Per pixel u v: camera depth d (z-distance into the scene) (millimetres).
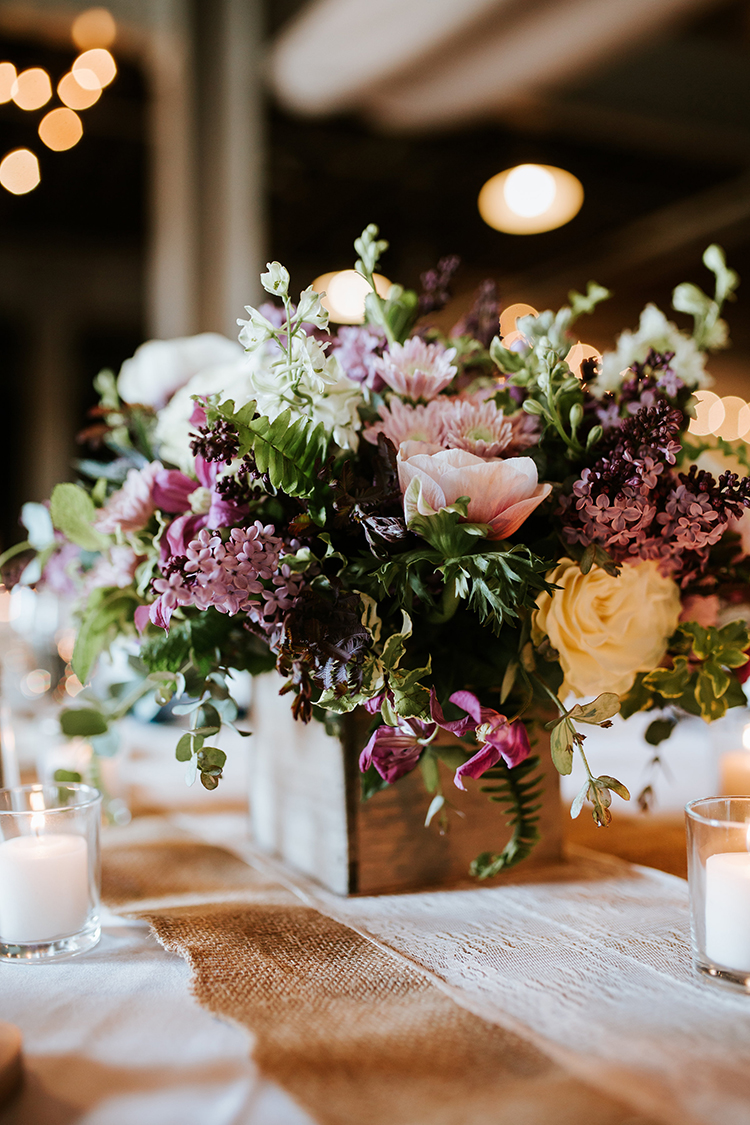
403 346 632
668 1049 430
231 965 528
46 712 994
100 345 7617
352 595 549
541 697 634
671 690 634
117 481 792
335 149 5496
